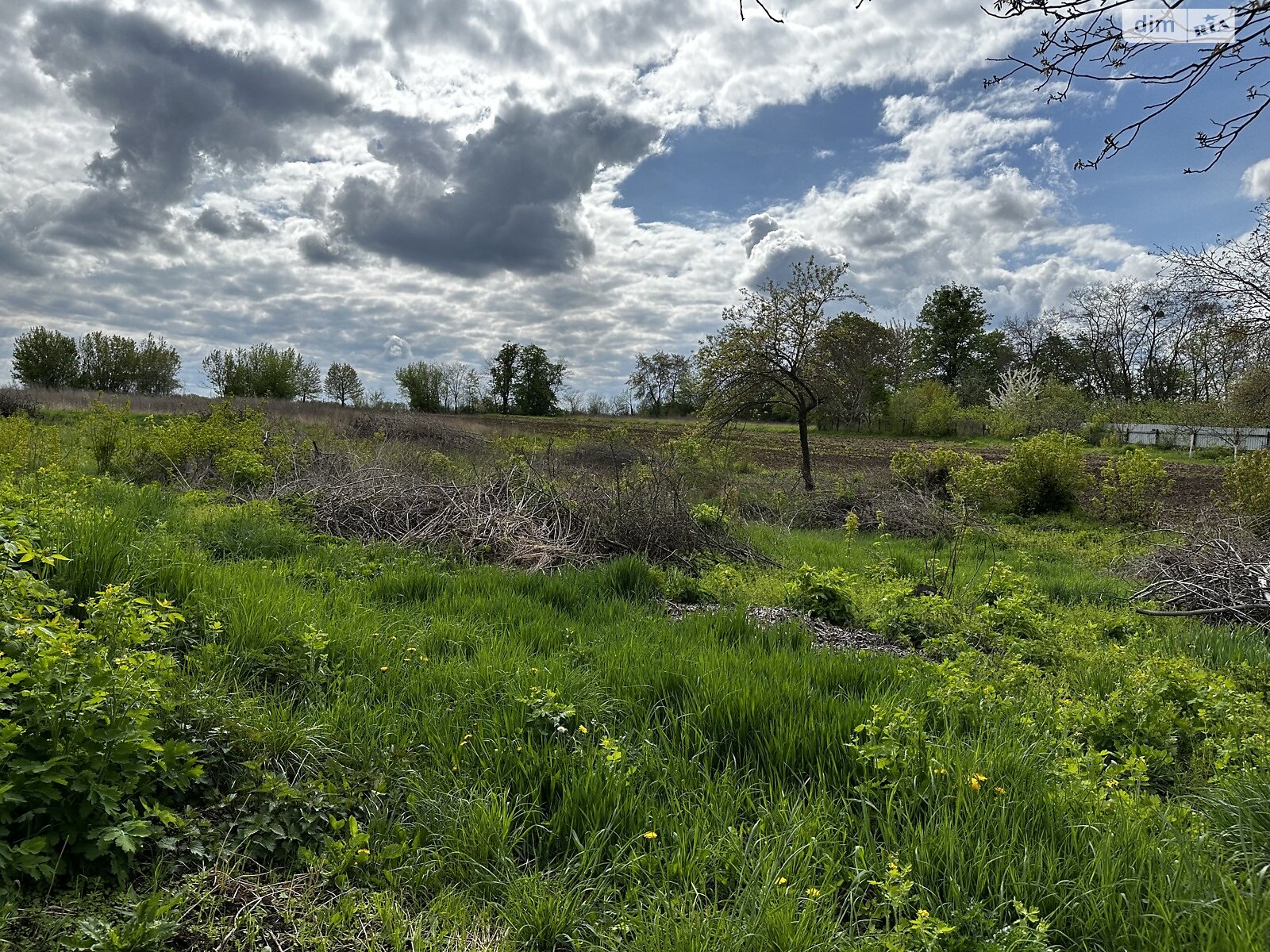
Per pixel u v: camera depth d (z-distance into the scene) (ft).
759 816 10.91
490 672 15.16
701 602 26.25
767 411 64.80
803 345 58.59
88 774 8.63
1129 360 193.16
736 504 50.03
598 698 14.57
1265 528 39.24
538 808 10.94
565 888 9.41
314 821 10.13
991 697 15.01
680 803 11.02
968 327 213.87
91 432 45.37
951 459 59.21
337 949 8.21
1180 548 33.96
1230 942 8.15
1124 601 30.30
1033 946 8.05
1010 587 27.09
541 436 108.47
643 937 8.33
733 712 13.96
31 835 8.35
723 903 9.16
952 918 8.67
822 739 12.83
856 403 160.25
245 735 11.24
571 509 34.12
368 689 14.52
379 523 32.60
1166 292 53.16
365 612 18.71
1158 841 10.18
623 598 24.94
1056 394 145.79
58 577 16.02
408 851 9.87
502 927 8.80
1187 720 14.80
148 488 32.99
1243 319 50.03
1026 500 56.95
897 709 13.34
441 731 12.84
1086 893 8.94
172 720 10.71
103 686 9.51
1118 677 18.95
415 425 90.17
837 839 10.39
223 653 14.37
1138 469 52.19
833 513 51.57
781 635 20.38
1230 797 11.80
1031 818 10.67
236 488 38.55
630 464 56.54
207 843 9.34
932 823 10.41
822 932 8.50
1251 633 24.52
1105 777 12.05
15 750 8.20
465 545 30.73
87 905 8.07
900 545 41.09
